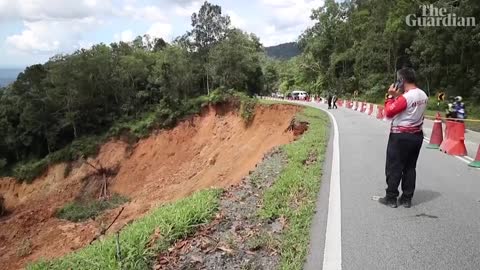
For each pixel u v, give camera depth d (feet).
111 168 164.76
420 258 16.71
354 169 33.30
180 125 162.91
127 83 201.57
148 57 216.74
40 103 200.23
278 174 31.58
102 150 173.78
